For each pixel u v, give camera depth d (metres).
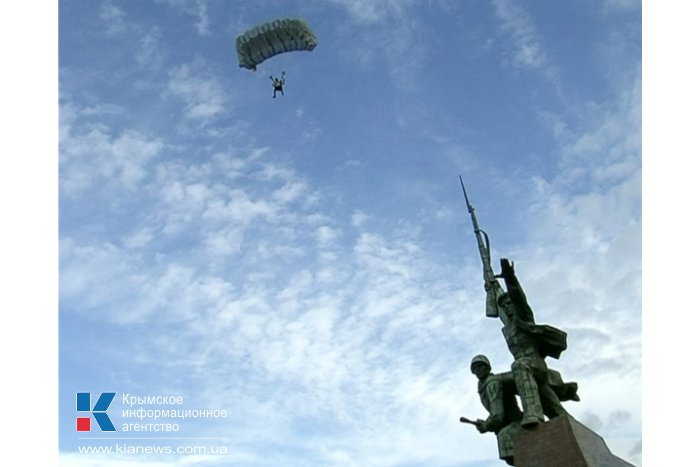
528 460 30.91
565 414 31.25
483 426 33.81
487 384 34.06
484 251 38.34
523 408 31.97
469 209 39.72
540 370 32.97
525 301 34.28
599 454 30.86
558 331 33.88
